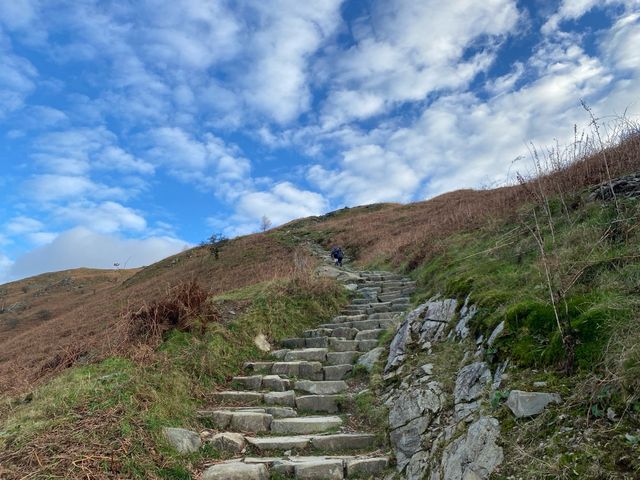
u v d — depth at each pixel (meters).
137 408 4.23
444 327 5.08
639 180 5.07
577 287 3.56
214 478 3.61
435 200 31.69
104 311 21.80
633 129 6.49
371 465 3.79
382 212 32.41
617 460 2.08
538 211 6.29
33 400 4.56
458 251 8.52
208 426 4.63
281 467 3.81
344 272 11.71
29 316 38.44
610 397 2.40
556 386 2.77
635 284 3.18
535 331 3.37
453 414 3.55
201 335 6.30
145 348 5.50
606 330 2.81
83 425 3.79
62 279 66.00
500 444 2.69
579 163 6.73
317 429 4.64
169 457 3.70
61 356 6.37
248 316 7.27
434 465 3.19
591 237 4.24
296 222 39.03
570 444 2.33
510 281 4.63
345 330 7.23
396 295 9.00
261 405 5.23
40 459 3.33
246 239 34.38
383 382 5.11
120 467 3.38
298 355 6.54
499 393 3.03
